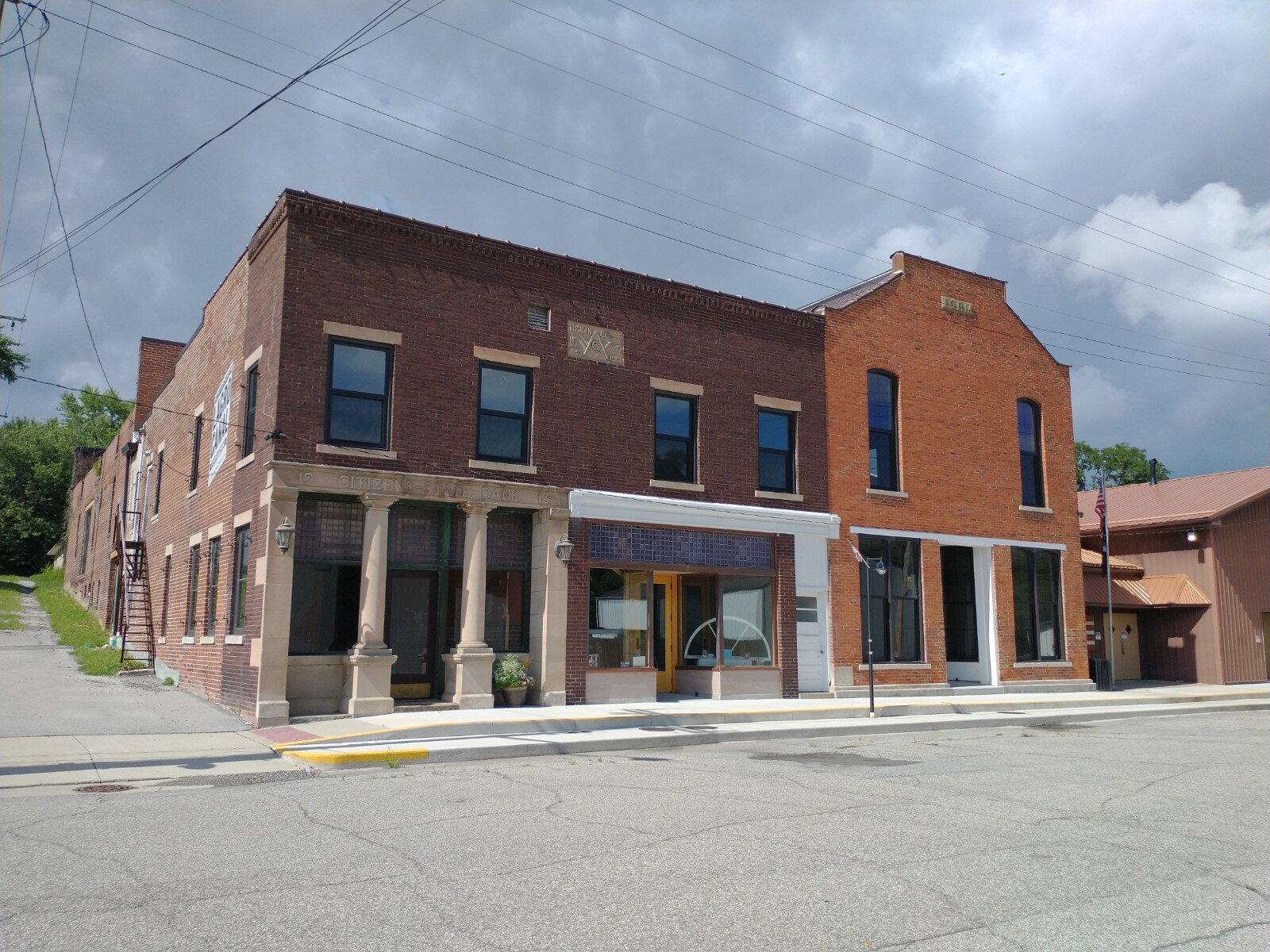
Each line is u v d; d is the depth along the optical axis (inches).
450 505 706.8
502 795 392.2
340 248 671.1
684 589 855.7
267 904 235.3
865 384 927.7
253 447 684.1
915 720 727.7
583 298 774.5
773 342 874.1
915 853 294.0
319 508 658.8
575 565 741.9
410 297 694.5
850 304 928.9
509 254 739.4
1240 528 1195.3
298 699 636.7
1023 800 388.2
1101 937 221.3
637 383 791.7
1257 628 1187.9
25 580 2021.4
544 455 737.0
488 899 240.7
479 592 694.5
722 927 221.5
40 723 591.2
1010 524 1004.6
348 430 668.1
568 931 217.2
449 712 660.1
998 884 262.1
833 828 327.0
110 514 1348.4
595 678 745.0
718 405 833.5
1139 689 1061.8
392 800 378.6
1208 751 553.3
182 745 544.7
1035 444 1057.5
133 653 970.1
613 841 304.8
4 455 2263.8
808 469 878.4
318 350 655.1
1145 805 379.2
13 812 356.2
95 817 343.9
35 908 231.8
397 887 250.5
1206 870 281.4
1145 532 1229.1
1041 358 1063.6
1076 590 1048.8
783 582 849.5
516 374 741.9
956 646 1005.2
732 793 397.1
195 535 824.9
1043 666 1007.0
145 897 241.1
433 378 695.7
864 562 781.3
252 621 638.5
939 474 961.5
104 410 2721.5
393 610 690.8
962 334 1002.1
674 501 788.6
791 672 844.0
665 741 597.9
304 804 371.6
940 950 210.7
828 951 208.2
